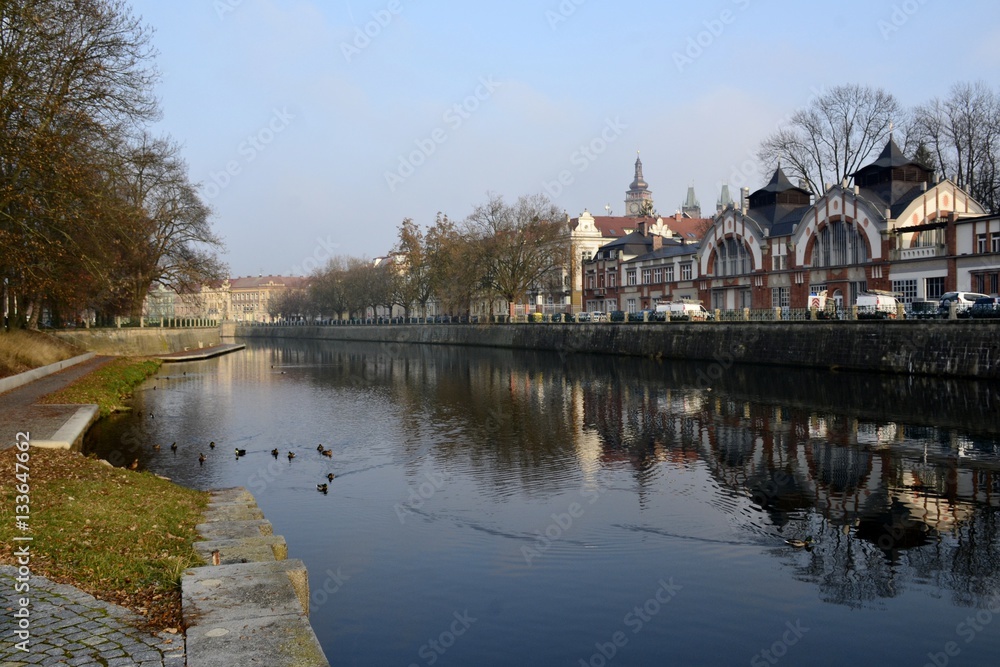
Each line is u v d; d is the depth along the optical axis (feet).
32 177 105.40
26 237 110.93
